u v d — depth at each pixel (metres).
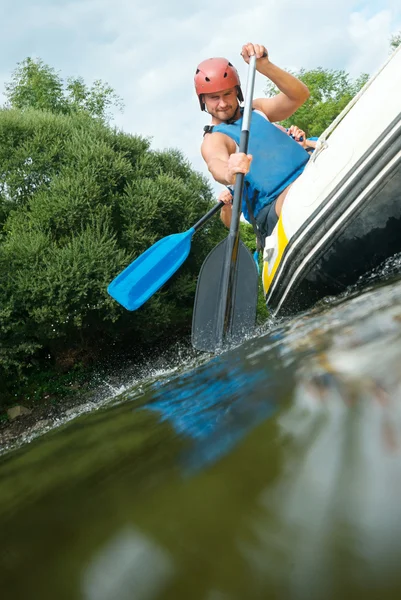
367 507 0.45
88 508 0.58
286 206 2.68
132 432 0.88
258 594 0.39
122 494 0.59
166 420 0.91
